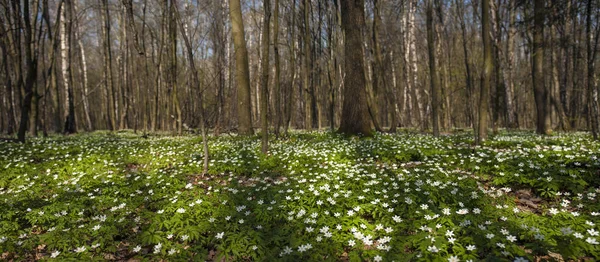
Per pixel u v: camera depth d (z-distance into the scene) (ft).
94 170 26.68
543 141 37.91
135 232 15.23
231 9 50.06
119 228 14.98
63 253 12.60
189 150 36.96
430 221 13.99
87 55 142.92
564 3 42.37
